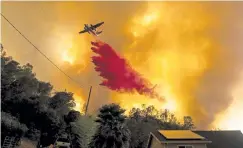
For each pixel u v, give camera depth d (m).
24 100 33.09
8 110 31.55
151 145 25.14
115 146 19.08
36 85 41.78
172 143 21.20
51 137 31.86
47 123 32.28
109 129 19.67
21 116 31.58
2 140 23.69
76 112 34.66
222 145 22.56
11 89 34.34
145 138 44.09
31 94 36.84
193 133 23.95
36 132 31.12
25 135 29.39
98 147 19.23
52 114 33.22
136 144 42.50
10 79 36.12
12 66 39.84
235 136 24.62
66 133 31.50
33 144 29.38
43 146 31.11
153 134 23.77
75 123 32.00
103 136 19.41
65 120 33.84
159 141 21.25
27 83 39.62
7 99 32.56
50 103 43.41
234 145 22.73
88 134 31.11
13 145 24.52
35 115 32.50
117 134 19.64
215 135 24.80
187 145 21.23
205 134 25.03
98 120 20.94
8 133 24.86
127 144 20.16
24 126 27.84
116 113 21.09
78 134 31.08
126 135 20.30
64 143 29.22
